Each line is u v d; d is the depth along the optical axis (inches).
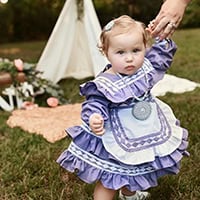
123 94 88.8
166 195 106.8
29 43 385.4
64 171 121.3
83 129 89.5
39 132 151.9
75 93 199.6
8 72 183.5
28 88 185.3
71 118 165.8
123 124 89.0
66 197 108.7
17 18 399.5
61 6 405.1
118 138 88.4
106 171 88.8
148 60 95.0
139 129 89.4
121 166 88.5
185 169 119.1
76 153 90.0
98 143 89.0
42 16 405.7
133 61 89.4
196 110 167.9
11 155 133.2
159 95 193.3
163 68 95.7
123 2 406.6
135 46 89.0
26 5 396.2
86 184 112.2
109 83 89.4
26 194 111.3
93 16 198.7
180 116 159.6
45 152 134.9
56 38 202.4
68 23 202.5
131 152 88.1
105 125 88.7
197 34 381.1
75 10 202.7
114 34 88.9
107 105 88.8
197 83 214.4
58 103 187.5
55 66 204.8
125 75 90.9
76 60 219.6
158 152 89.4
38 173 121.3
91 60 216.7
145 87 91.0
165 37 97.3
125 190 100.3
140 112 89.7
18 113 173.0
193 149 130.3
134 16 406.0
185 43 335.0
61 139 146.6
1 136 152.6
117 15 408.2
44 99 191.5
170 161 90.1
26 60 291.4
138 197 102.1
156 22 97.5
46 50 202.7
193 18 432.5
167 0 98.3
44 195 110.0
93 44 198.7
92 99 88.5
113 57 90.0
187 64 257.3
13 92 184.1
